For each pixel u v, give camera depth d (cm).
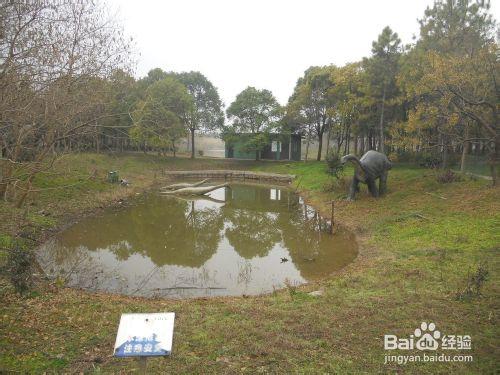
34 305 829
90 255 1434
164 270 1292
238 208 2498
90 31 1336
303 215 2238
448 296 869
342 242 1614
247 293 1080
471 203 1677
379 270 1127
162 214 2256
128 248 1558
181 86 4091
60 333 710
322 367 598
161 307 880
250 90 4388
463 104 1875
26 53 959
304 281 1179
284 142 4653
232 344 672
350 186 2280
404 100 2609
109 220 2009
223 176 4072
